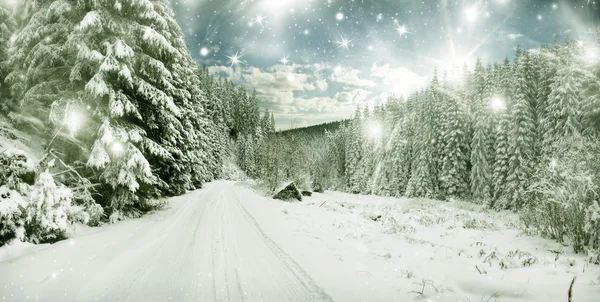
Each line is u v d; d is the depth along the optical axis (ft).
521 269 19.66
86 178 30.12
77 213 25.71
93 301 13.39
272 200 65.98
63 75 31.73
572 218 25.80
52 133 31.07
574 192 26.37
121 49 29.55
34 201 21.52
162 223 32.22
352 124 199.52
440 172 115.75
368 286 15.34
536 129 89.66
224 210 43.21
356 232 33.19
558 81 79.56
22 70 33.14
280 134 115.14
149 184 35.65
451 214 62.28
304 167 119.44
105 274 16.62
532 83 94.27
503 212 77.25
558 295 13.19
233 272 17.46
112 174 31.40
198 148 100.32
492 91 100.83
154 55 36.55
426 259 22.39
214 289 15.06
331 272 17.52
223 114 297.12
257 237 26.45
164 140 49.80
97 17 28.86
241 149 278.46
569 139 35.01
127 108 31.32
